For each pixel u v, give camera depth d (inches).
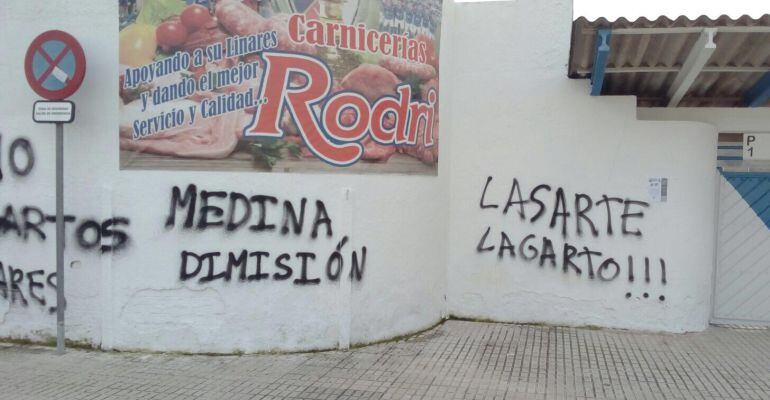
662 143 293.0
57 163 248.1
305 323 256.5
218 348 253.0
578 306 302.8
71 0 258.1
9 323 273.6
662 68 286.0
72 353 256.5
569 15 299.7
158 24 251.0
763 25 241.9
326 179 256.7
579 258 301.9
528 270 307.1
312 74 253.9
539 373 235.5
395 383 222.8
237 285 252.4
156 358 249.1
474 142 311.6
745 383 226.1
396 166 273.9
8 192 271.0
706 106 313.4
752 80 292.8
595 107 298.5
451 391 215.5
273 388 216.7
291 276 254.7
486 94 309.7
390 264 273.6
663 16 245.4
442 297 309.4
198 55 249.4
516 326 304.3
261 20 249.4
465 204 313.3
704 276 299.0
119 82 254.2
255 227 252.1
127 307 255.9
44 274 268.8
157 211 252.8
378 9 265.1
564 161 302.4
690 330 295.6
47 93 246.5
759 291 309.4
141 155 253.4
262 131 251.0
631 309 297.9
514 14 305.6
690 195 292.2
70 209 261.9
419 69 280.7
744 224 310.0
